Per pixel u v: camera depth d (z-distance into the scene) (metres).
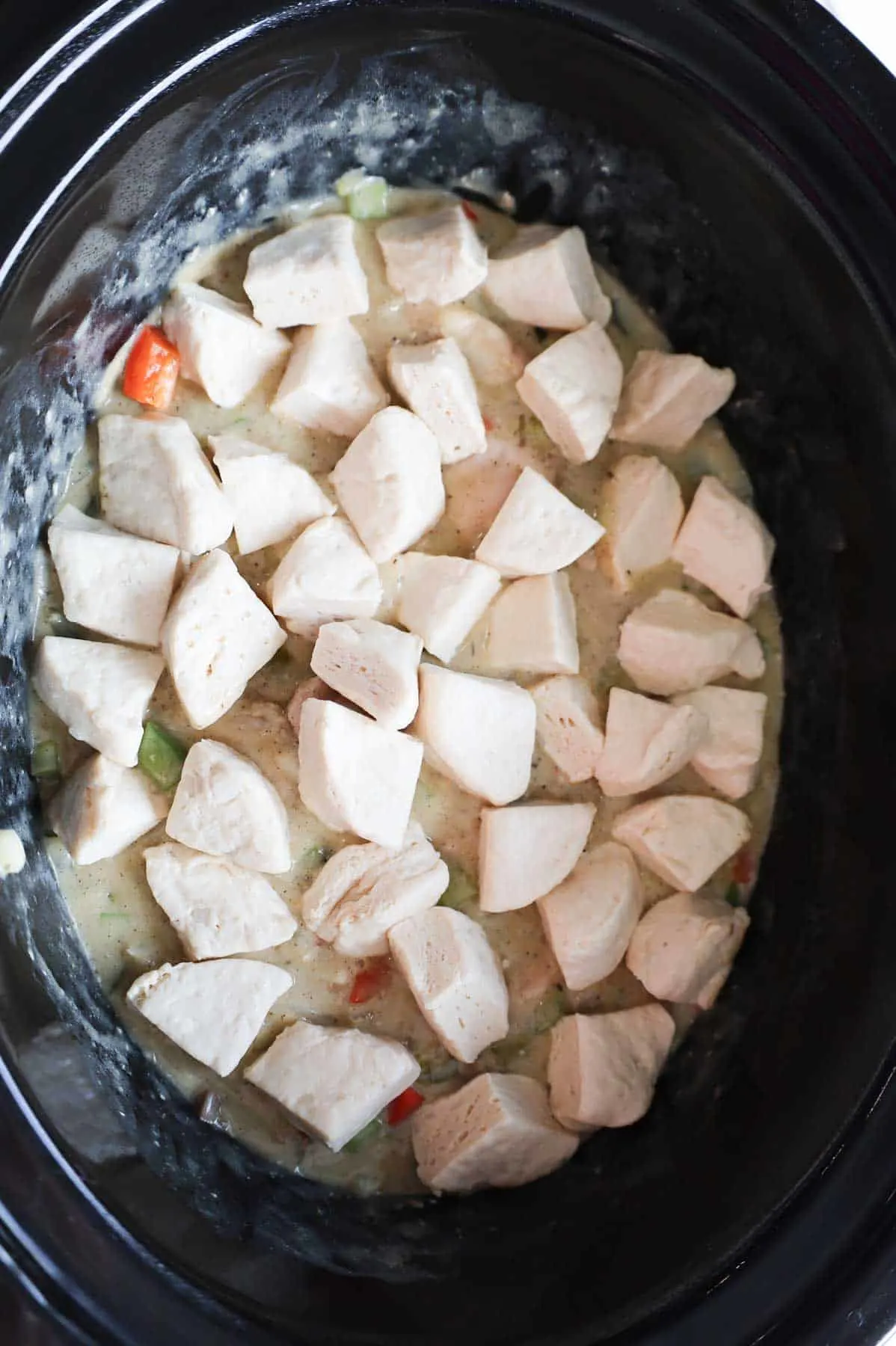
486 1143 0.45
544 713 0.46
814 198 0.41
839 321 0.42
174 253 0.44
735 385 0.47
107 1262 0.39
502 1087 0.45
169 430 0.44
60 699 0.43
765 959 0.47
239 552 0.45
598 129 0.44
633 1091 0.46
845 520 0.44
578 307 0.46
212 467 0.45
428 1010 0.45
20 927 0.41
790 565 0.47
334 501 0.46
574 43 0.41
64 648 0.43
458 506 0.47
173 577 0.44
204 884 0.44
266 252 0.45
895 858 0.42
